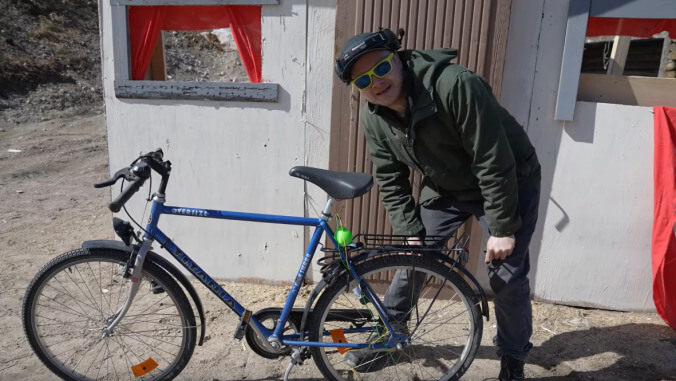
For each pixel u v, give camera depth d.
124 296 3.16
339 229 2.19
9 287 3.28
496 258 2.07
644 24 2.93
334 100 3.01
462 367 2.36
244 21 3.09
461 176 2.15
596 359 2.67
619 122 2.87
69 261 2.22
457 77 1.82
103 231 4.28
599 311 3.16
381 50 1.88
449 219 2.38
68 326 2.83
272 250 3.36
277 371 2.54
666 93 2.84
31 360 2.58
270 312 2.30
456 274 2.26
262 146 3.20
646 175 2.90
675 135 2.77
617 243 3.03
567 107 2.85
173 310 3.03
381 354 2.44
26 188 5.49
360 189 2.09
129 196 2.02
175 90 3.16
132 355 2.63
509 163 1.89
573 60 2.79
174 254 2.22
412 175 3.04
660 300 2.87
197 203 3.35
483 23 2.77
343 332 2.29
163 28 3.20
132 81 3.17
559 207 3.05
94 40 11.09
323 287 2.20
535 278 3.20
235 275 3.45
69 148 7.10
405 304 2.40
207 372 2.53
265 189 3.27
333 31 2.96
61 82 9.41
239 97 3.11
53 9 11.20
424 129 1.97
